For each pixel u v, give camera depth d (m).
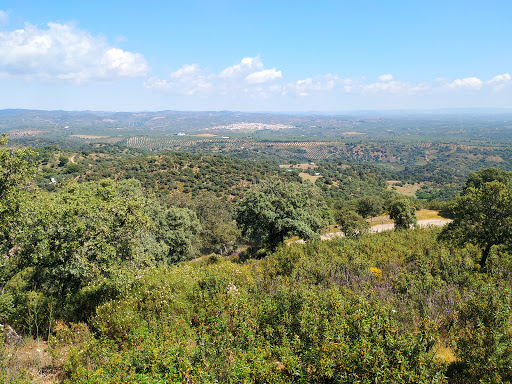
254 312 6.80
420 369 4.32
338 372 4.60
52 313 7.98
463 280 8.55
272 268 10.73
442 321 6.00
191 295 8.34
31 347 6.82
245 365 4.79
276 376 4.63
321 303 6.46
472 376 4.57
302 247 14.59
